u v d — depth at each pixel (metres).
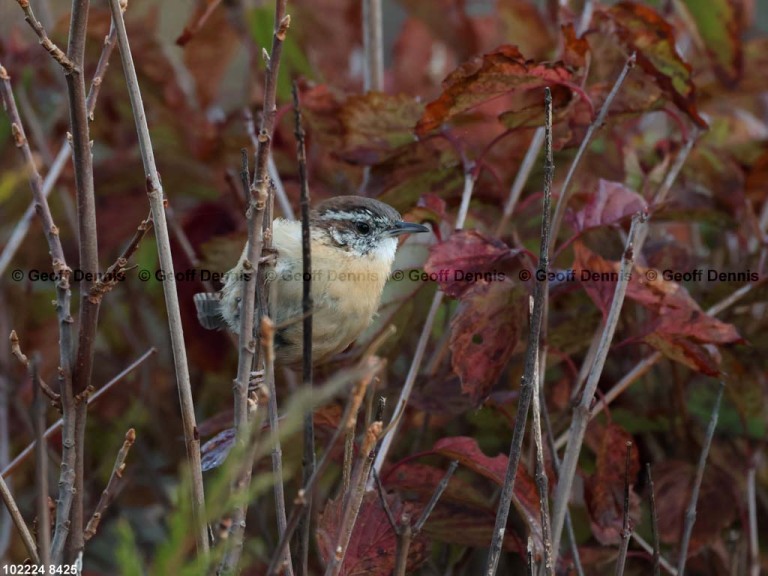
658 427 9.65
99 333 11.56
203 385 11.28
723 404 10.00
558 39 10.20
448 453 7.34
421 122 8.05
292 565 6.46
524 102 10.32
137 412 10.92
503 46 7.54
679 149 9.84
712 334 7.43
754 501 9.20
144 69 10.66
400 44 12.62
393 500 6.89
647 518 8.97
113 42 6.06
